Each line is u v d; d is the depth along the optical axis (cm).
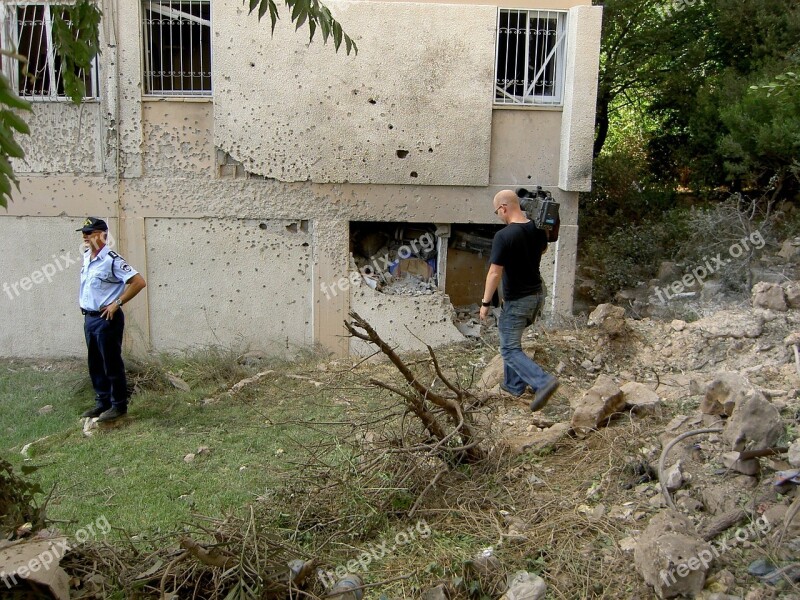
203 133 984
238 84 965
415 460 527
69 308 1019
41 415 827
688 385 704
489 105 980
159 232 1004
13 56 222
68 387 907
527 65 991
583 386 766
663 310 996
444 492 540
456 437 563
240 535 429
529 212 652
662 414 626
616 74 1527
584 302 1157
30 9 945
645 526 471
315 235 1003
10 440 759
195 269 1011
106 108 972
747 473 483
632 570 432
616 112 1692
